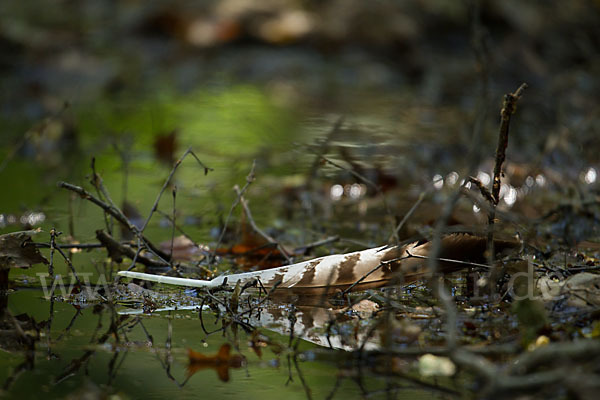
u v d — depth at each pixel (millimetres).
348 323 4051
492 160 8055
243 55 14664
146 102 11906
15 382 3354
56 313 4250
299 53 14719
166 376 3436
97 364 3564
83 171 8188
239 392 3287
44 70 13461
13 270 5039
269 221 6602
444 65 13203
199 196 7391
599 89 11219
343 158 8281
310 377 3422
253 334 3936
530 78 12219
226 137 9617
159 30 15391
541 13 14328
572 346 2953
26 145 9047
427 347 3658
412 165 8000
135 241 5457
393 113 10617
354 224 6488
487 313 4062
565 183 6945
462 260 4406
